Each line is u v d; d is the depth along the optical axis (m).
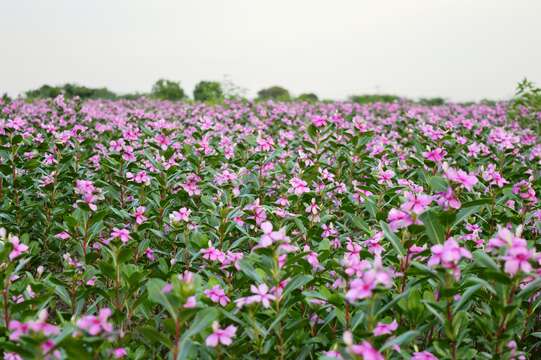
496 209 4.77
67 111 10.65
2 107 11.95
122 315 2.95
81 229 4.11
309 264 3.09
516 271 2.40
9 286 3.31
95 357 2.38
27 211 5.17
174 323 2.45
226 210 4.10
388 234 3.11
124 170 5.72
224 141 6.55
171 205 5.46
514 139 6.35
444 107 16.44
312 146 6.39
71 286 3.72
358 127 6.31
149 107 16.30
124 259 3.19
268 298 2.75
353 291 2.42
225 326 3.05
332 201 5.73
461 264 3.21
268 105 14.22
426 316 2.88
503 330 2.69
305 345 3.03
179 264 4.14
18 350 2.24
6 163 5.50
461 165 6.65
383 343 2.64
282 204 4.93
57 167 5.47
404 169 5.94
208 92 19.75
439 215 2.86
